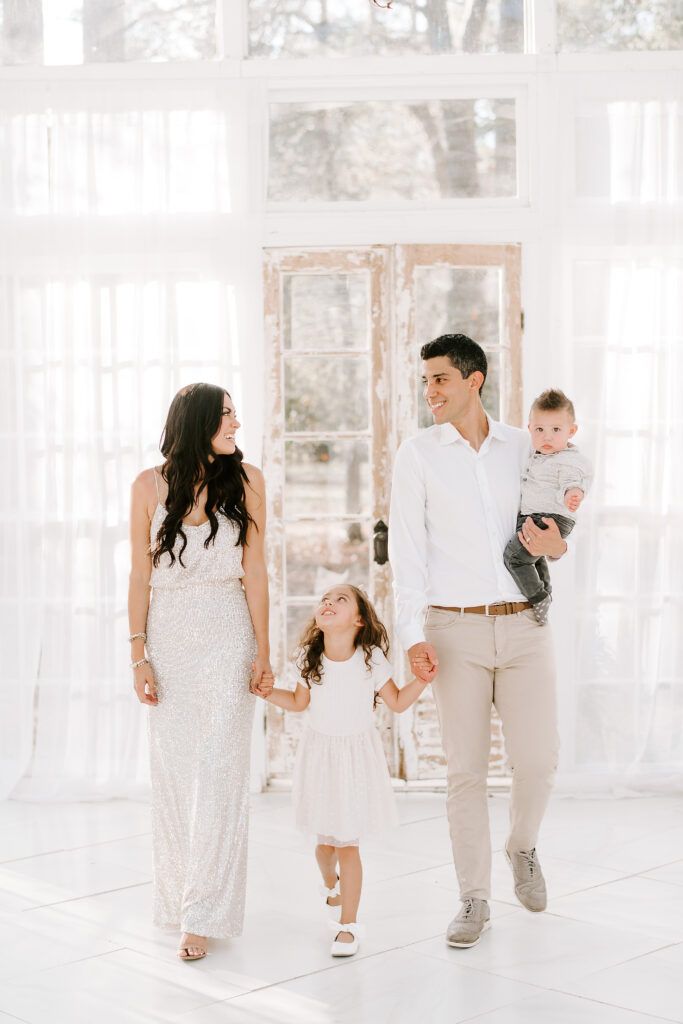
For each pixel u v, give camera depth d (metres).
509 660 3.48
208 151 5.25
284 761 5.41
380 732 5.39
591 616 5.28
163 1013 2.97
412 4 5.40
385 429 5.42
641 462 5.26
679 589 5.29
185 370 5.26
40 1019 2.95
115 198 5.27
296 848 4.48
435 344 3.49
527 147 5.36
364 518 5.44
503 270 5.35
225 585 3.48
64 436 5.25
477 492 3.48
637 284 5.26
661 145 5.25
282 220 5.35
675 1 5.38
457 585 3.49
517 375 5.37
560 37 5.36
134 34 5.36
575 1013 2.94
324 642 3.47
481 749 3.49
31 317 5.29
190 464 3.43
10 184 5.25
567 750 5.28
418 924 3.62
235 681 3.46
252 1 5.39
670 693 5.29
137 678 3.51
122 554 5.27
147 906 3.81
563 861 4.27
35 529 5.30
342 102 5.39
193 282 5.25
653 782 5.27
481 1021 2.90
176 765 3.48
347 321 5.41
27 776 5.29
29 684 5.29
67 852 4.45
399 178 5.40
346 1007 2.99
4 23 5.35
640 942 3.44
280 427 5.42
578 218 5.28
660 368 5.24
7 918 3.70
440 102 5.39
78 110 5.25
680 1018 2.91
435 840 4.58
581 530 5.27
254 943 3.47
